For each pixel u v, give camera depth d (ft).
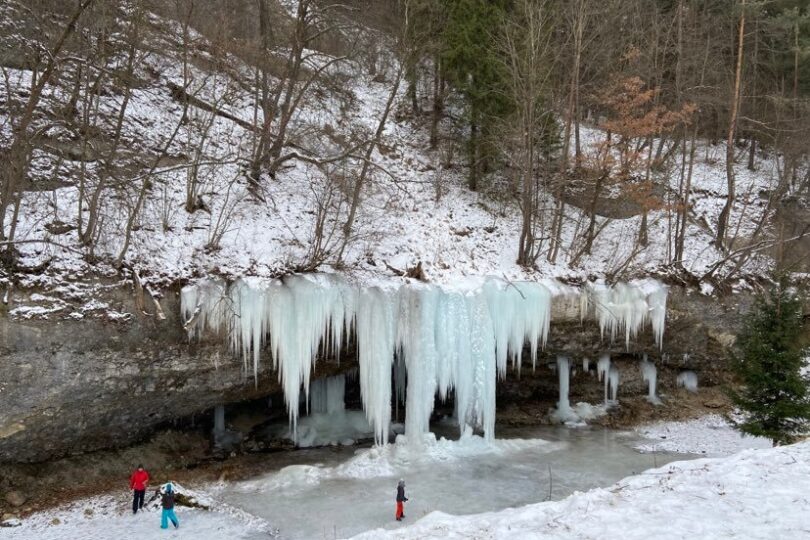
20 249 44.24
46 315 42.39
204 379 50.08
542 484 48.29
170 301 47.78
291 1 92.84
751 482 32.53
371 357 54.90
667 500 31.30
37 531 38.75
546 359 66.69
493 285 59.62
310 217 64.85
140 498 42.11
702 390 70.79
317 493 46.14
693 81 93.50
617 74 79.20
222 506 43.34
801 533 26.08
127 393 46.52
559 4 82.48
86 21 53.16
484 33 74.18
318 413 62.54
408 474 50.16
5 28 53.98
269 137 69.05
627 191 73.00
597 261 71.51
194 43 73.05
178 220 55.77
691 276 68.95
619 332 65.77
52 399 42.83
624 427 64.59
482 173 84.17
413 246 65.92
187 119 66.39
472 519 33.53
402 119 90.74
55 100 54.80
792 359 49.06
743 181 94.84
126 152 59.93
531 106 66.08
